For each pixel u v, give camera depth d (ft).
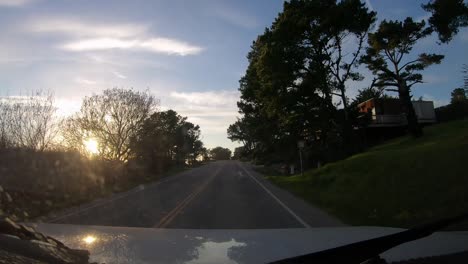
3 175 79.05
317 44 147.13
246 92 189.67
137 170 149.18
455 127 146.82
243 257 7.73
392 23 146.20
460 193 46.96
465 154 65.77
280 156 181.88
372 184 70.38
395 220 42.78
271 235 10.47
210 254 7.99
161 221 50.80
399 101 184.03
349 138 146.51
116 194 93.81
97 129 132.05
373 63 149.69
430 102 186.60
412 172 67.21
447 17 104.99
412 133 142.20
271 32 154.71
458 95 197.06
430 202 47.65
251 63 184.75
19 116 95.55
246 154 313.12
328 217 50.80
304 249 8.48
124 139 138.51
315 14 143.13
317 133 157.58
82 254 7.25
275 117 174.40
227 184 116.37
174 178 156.04
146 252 8.09
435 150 79.56
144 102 146.30
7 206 55.26
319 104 150.10
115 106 139.03
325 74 146.92
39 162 90.68
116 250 8.24
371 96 186.60
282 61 145.38
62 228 11.32
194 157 422.00
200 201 73.41
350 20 141.18
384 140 183.21
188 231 11.11
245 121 213.87
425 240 9.30
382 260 7.07
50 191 80.43
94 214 59.26
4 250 6.20
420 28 148.66
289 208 60.34
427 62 152.66
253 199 74.49
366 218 46.68
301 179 108.78
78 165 106.42
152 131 153.58
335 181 87.71
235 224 47.24
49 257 6.48
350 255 6.81
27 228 7.34
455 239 9.48
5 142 91.71
